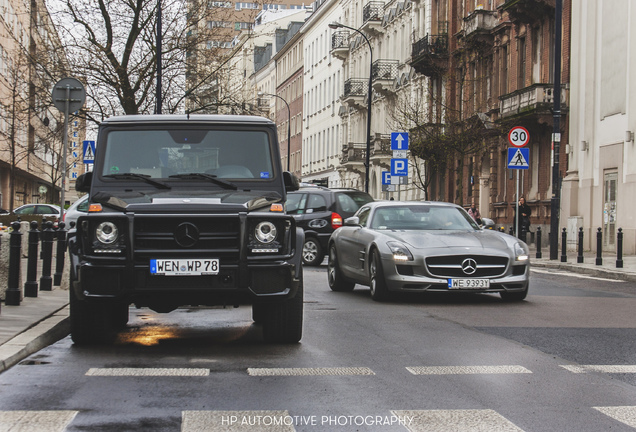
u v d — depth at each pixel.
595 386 7.17
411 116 44.03
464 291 13.64
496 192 43.16
